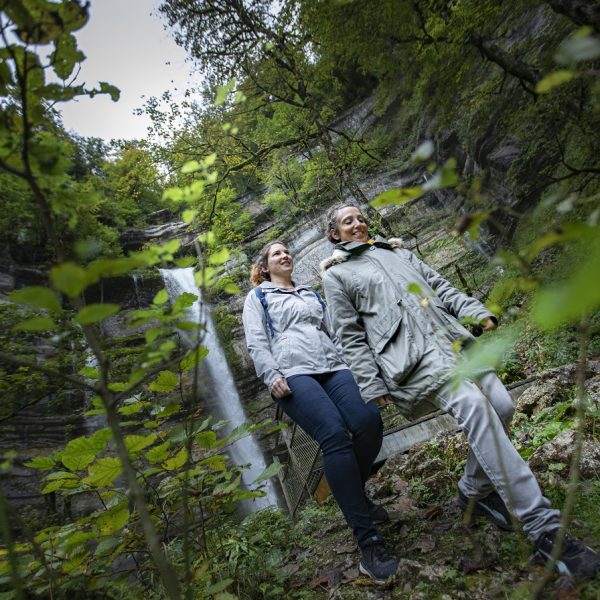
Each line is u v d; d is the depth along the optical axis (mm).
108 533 1538
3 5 704
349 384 2346
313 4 5410
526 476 1574
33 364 746
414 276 2154
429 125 12406
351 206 2502
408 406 1964
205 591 1596
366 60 5766
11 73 856
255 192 19406
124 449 762
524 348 5062
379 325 2094
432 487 2684
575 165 4488
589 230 394
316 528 2965
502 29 5238
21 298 563
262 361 2326
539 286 478
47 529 1586
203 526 1926
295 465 4992
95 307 552
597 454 2143
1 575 1458
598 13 3223
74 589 1605
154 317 810
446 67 5281
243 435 1653
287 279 2863
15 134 820
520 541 930
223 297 16828
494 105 6430
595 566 1360
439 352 1887
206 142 8883
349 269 2293
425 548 1942
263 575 2184
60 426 10922
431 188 587
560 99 3984
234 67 8656
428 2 4750
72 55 904
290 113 10188
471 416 1694
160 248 677
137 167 9406
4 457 794
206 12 8141
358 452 2211
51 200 828
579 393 651
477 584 1562
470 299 2035
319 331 2537
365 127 17781
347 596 1837
